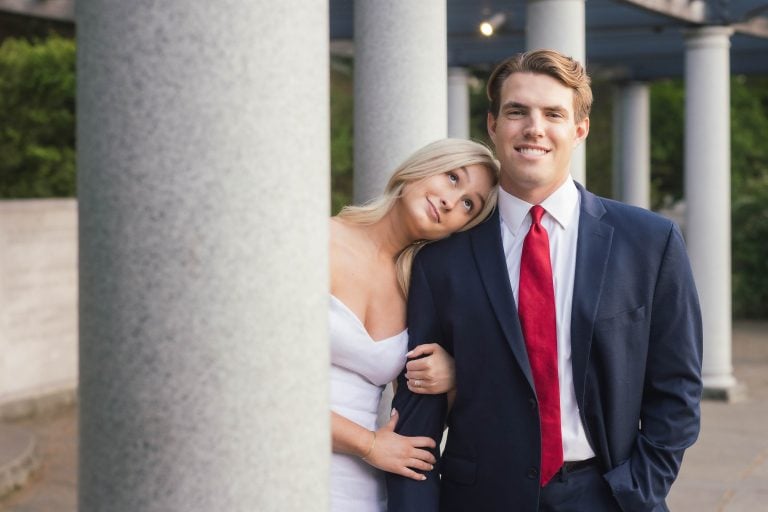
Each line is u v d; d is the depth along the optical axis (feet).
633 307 9.60
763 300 53.36
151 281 5.41
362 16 14.25
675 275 9.68
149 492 5.45
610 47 41.68
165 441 5.43
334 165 61.87
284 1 5.52
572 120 9.66
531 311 9.57
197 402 5.43
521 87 9.52
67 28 54.44
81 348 5.70
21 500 24.09
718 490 22.95
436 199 9.96
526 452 9.52
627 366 9.61
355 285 10.05
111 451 5.52
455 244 10.04
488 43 39.93
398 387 10.25
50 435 30.86
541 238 9.67
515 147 9.55
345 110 63.93
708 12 32.17
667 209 68.13
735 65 44.60
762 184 58.18
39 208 34.37
